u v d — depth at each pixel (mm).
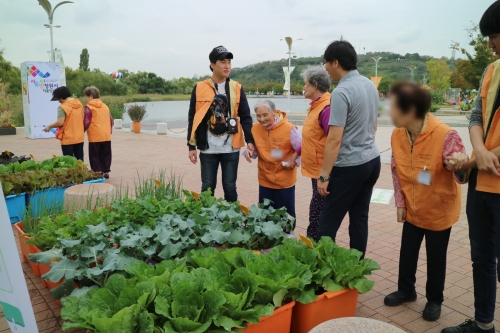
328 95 3816
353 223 3500
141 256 3262
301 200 6691
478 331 2840
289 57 26359
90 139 7836
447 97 39594
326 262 2949
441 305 3342
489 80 2574
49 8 17391
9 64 34438
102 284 2934
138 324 2246
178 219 3682
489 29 2299
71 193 4852
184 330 2266
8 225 1946
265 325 2521
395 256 4344
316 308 2732
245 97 4863
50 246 3664
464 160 2656
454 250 4477
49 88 15289
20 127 19562
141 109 17672
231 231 3580
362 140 3186
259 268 2801
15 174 5453
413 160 2994
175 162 10195
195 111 4805
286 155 4363
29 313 2023
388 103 2943
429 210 2986
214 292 2373
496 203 2535
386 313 3244
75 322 2340
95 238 3279
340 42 3178
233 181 4949
